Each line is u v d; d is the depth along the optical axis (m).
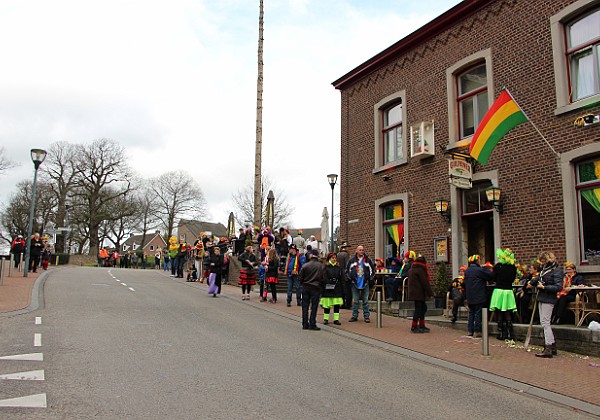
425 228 14.34
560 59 11.26
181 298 15.05
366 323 11.59
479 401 5.95
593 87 10.77
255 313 12.68
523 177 11.74
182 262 24.53
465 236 13.34
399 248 15.41
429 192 14.35
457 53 14.02
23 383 5.69
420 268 10.59
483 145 11.64
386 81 16.50
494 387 6.68
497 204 12.11
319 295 10.82
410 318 12.34
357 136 17.55
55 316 10.45
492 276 10.08
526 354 8.52
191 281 22.23
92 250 49.12
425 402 5.76
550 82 11.45
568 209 10.69
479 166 12.80
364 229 16.72
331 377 6.61
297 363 7.30
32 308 11.34
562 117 11.10
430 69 14.88
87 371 6.27
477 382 6.89
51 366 6.45
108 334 8.70
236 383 6.02
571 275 9.84
